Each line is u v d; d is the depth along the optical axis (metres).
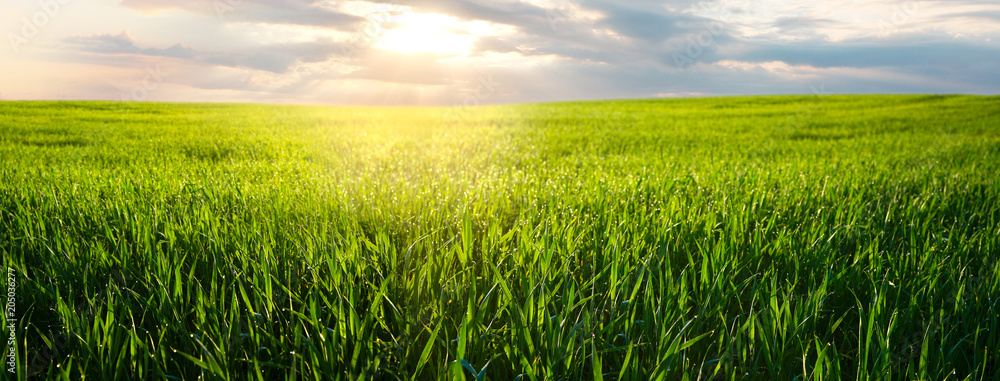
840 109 27.73
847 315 2.49
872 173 6.50
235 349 1.94
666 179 5.38
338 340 1.85
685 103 35.25
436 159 8.70
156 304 2.23
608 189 4.75
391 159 8.65
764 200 4.36
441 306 2.09
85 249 2.84
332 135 12.88
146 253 2.75
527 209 3.84
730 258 2.87
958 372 2.07
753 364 1.97
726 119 21.14
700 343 2.16
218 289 2.53
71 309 2.11
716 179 5.65
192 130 13.58
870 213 4.20
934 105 29.55
